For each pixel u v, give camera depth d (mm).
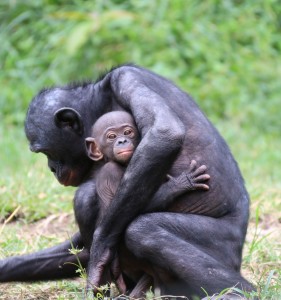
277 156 25234
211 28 31984
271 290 12617
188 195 12805
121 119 12961
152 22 31750
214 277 12031
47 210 18922
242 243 13039
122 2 32781
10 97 30250
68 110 13578
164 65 30172
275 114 29453
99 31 31141
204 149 13055
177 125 12570
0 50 32031
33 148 13820
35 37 32188
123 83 13250
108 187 12852
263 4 33594
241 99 29828
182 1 32406
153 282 13008
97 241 12664
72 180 14047
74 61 30875
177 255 12172
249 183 21094
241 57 31625
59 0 33062
